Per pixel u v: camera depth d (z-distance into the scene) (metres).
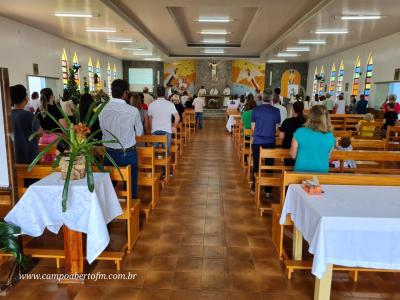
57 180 2.60
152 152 4.14
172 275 2.77
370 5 6.77
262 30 10.48
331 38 11.09
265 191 4.70
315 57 17.41
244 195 4.80
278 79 20.62
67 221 2.48
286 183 2.89
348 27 9.11
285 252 3.04
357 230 2.06
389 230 2.06
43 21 8.80
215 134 11.35
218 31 11.80
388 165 6.47
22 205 2.46
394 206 2.26
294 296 2.52
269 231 3.62
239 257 3.07
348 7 6.92
